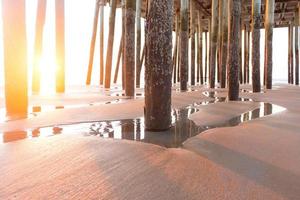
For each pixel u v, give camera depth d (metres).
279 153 2.96
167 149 3.10
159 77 4.06
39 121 4.78
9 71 5.29
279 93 10.43
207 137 3.61
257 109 6.18
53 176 2.31
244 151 3.03
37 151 2.91
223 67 13.31
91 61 18.30
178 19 22.20
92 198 1.96
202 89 13.18
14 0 5.00
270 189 2.13
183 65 11.33
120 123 4.70
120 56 22.05
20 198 1.96
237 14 7.41
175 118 5.12
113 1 12.48
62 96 8.72
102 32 19.23
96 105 6.43
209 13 23.70
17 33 5.16
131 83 8.66
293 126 4.22
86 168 2.48
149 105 4.14
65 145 3.13
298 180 2.29
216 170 2.48
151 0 3.89
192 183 2.21
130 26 8.30
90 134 3.90
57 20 10.11
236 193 2.06
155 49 4.00
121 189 2.10
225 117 5.21
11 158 2.71
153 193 2.04
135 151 2.97
